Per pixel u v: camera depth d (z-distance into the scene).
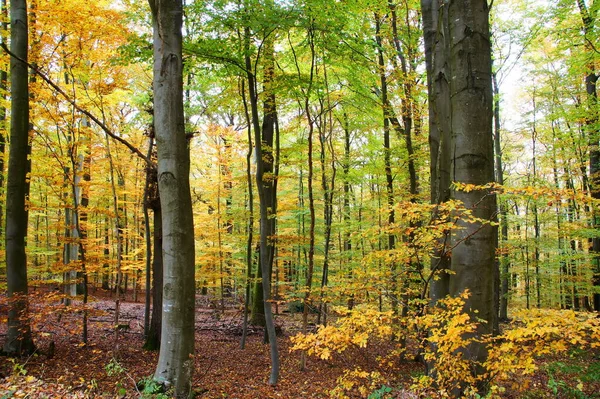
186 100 10.53
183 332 5.79
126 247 19.91
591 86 12.88
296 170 17.36
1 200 11.95
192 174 21.16
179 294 5.81
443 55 6.00
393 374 7.24
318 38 7.93
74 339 9.53
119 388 5.22
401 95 9.86
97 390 5.46
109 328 11.27
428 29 6.71
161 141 5.89
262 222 8.13
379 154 11.44
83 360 7.74
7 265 7.30
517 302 21.55
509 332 3.32
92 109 11.16
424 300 4.87
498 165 14.98
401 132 10.59
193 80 11.55
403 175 11.78
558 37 10.67
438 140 6.55
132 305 17.22
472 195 4.00
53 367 7.02
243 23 7.06
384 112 10.45
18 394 4.73
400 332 4.89
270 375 8.30
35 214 15.13
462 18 4.05
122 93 10.37
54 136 11.01
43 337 9.25
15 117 7.44
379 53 9.85
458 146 4.09
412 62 10.24
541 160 16.42
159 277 9.59
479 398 3.43
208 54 7.55
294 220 14.88
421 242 4.77
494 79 14.63
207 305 19.53
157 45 5.95
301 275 18.47
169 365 5.70
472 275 4.00
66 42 8.40
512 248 12.18
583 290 15.45
